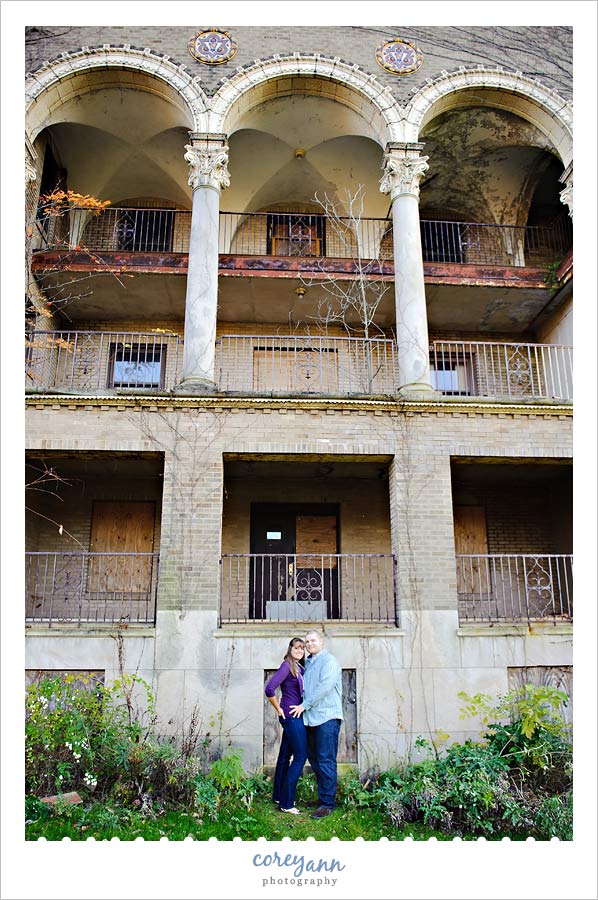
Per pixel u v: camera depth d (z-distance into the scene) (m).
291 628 9.12
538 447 10.23
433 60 12.88
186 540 9.36
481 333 15.30
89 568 12.70
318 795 7.82
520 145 14.16
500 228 15.49
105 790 7.20
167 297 13.76
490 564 13.56
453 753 7.77
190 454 9.72
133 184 15.14
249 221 15.38
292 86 12.84
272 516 13.59
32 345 11.52
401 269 11.45
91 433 9.73
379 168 14.94
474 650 9.25
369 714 8.88
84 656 8.83
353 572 13.17
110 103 13.23
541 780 7.34
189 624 9.02
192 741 8.36
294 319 14.56
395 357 14.64
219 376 12.74
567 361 13.77
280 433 9.91
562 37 13.28
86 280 13.07
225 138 11.96
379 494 13.61
